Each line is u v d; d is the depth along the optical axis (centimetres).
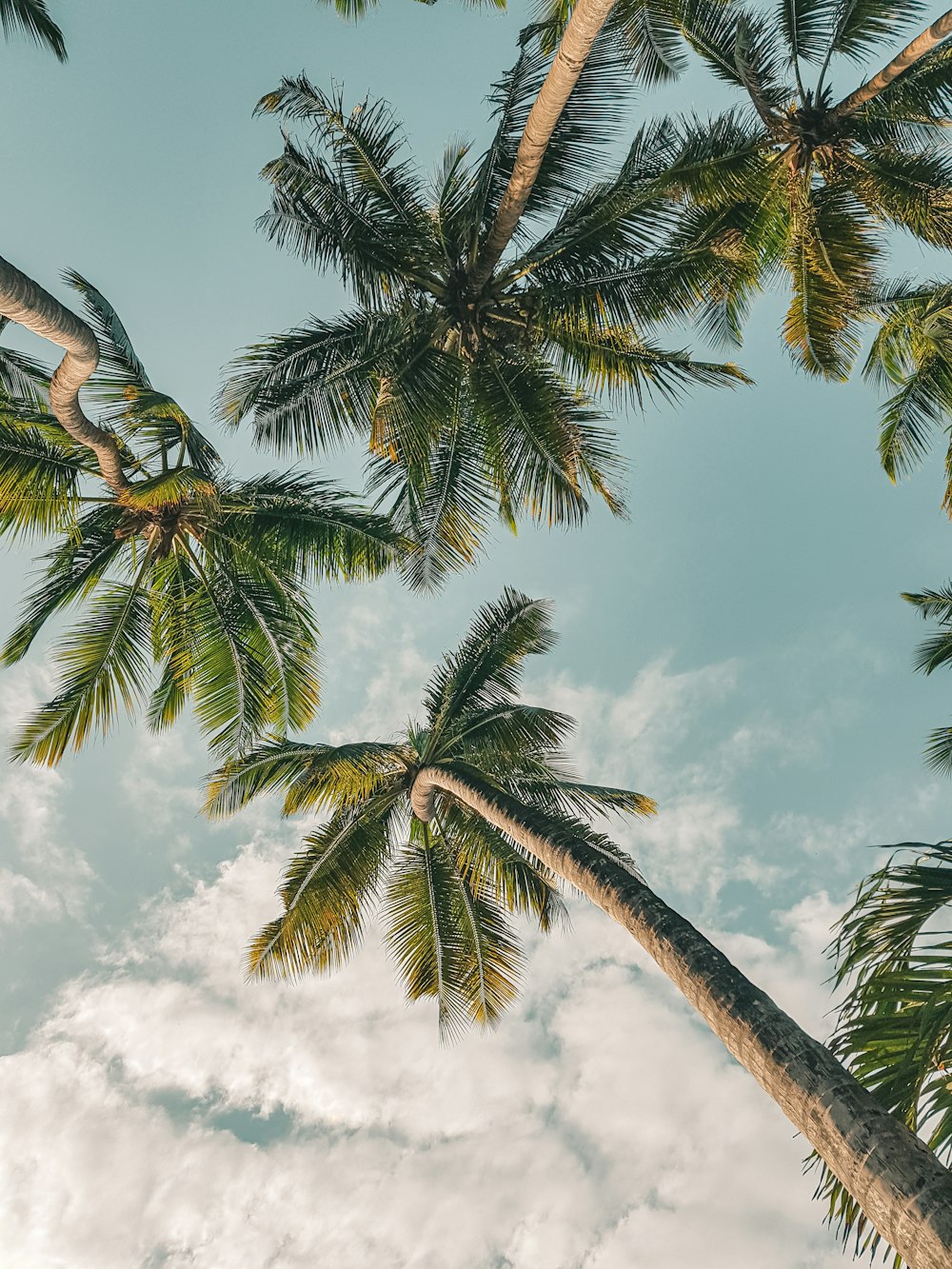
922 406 1523
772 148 1334
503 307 1363
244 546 1474
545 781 1590
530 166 1070
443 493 1402
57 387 949
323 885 1516
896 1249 520
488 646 1680
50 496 1330
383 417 1214
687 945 823
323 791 1480
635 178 1266
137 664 1441
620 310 1342
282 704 1480
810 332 1434
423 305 1320
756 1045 687
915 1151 553
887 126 1329
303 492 1422
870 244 1378
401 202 1285
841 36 1307
